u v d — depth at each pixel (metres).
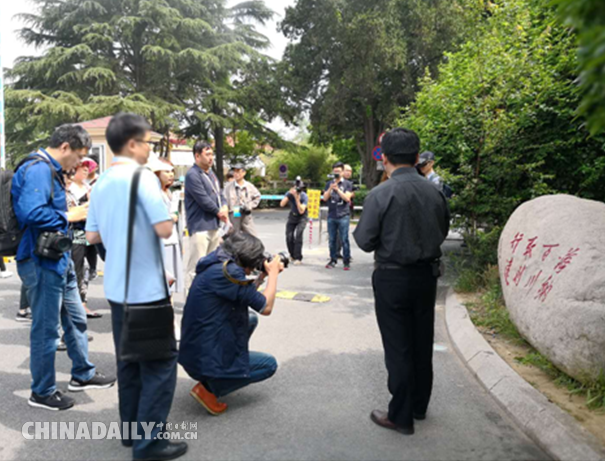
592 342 3.67
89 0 26.75
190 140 33.88
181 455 3.10
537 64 7.16
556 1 1.64
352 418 3.63
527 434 3.40
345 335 5.56
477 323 5.52
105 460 3.06
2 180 3.58
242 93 28.41
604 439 3.10
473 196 7.46
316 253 11.52
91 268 7.74
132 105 23.77
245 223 8.96
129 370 3.07
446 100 8.03
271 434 3.38
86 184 5.92
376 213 3.28
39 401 3.75
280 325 5.90
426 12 22.52
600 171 7.28
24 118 27.33
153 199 2.79
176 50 27.44
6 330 5.67
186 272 6.18
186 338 3.51
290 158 37.62
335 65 24.88
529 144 7.54
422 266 3.33
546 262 4.32
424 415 3.62
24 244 3.60
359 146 28.28
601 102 1.57
